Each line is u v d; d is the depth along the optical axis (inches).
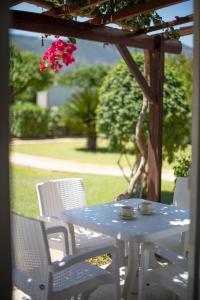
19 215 86.0
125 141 261.9
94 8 129.2
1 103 47.9
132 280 107.0
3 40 47.4
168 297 111.7
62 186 138.3
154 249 96.6
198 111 64.6
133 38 140.9
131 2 125.4
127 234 92.0
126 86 256.4
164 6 113.1
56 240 118.8
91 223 100.7
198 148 65.0
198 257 67.6
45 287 83.8
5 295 50.4
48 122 603.8
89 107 491.8
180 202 136.2
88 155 445.1
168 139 247.3
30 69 534.3
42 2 120.3
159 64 149.1
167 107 241.4
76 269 94.8
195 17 64.3
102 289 116.4
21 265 90.1
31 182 287.0
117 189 267.6
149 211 110.0
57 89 721.6
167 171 324.8
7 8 47.5
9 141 49.1
